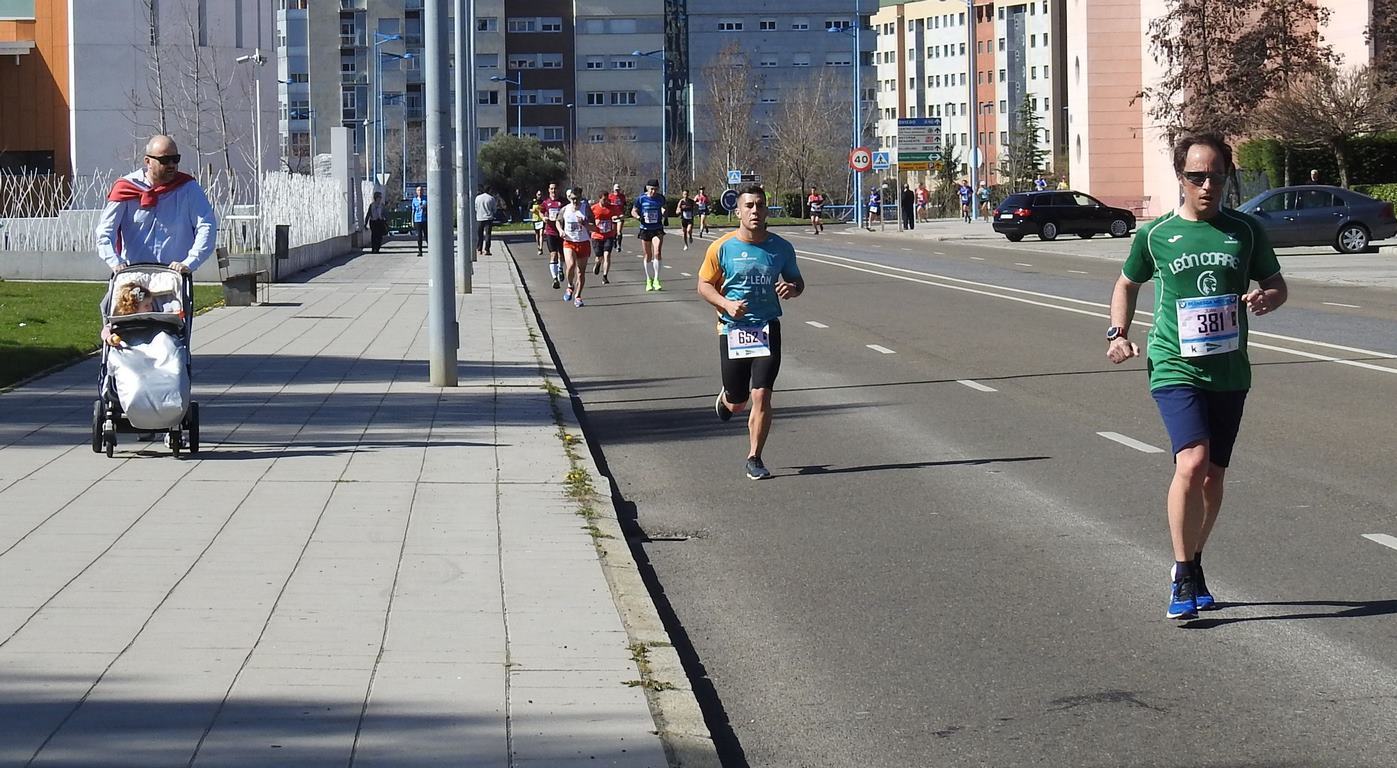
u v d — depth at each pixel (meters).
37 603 7.18
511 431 12.97
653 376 18.17
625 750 5.26
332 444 12.20
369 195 65.50
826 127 123.75
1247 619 7.28
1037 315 25.05
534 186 126.12
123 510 9.46
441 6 15.75
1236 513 9.66
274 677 6.05
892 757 5.57
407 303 29.05
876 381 16.89
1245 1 50.50
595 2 139.62
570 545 8.60
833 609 7.64
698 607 7.73
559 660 6.35
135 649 6.43
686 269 41.94
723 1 142.62
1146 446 12.35
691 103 139.00
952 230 70.62
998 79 152.12
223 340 21.34
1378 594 7.68
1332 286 31.19
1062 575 8.23
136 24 65.19
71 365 17.67
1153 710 6.01
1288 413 13.86
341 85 132.12
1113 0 75.88
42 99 65.62
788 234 69.31
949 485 10.84
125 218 11.52
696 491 10.88
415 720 5.54
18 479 10.49
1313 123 50.44
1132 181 76.56
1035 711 6.03
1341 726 5.77
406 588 7.57
